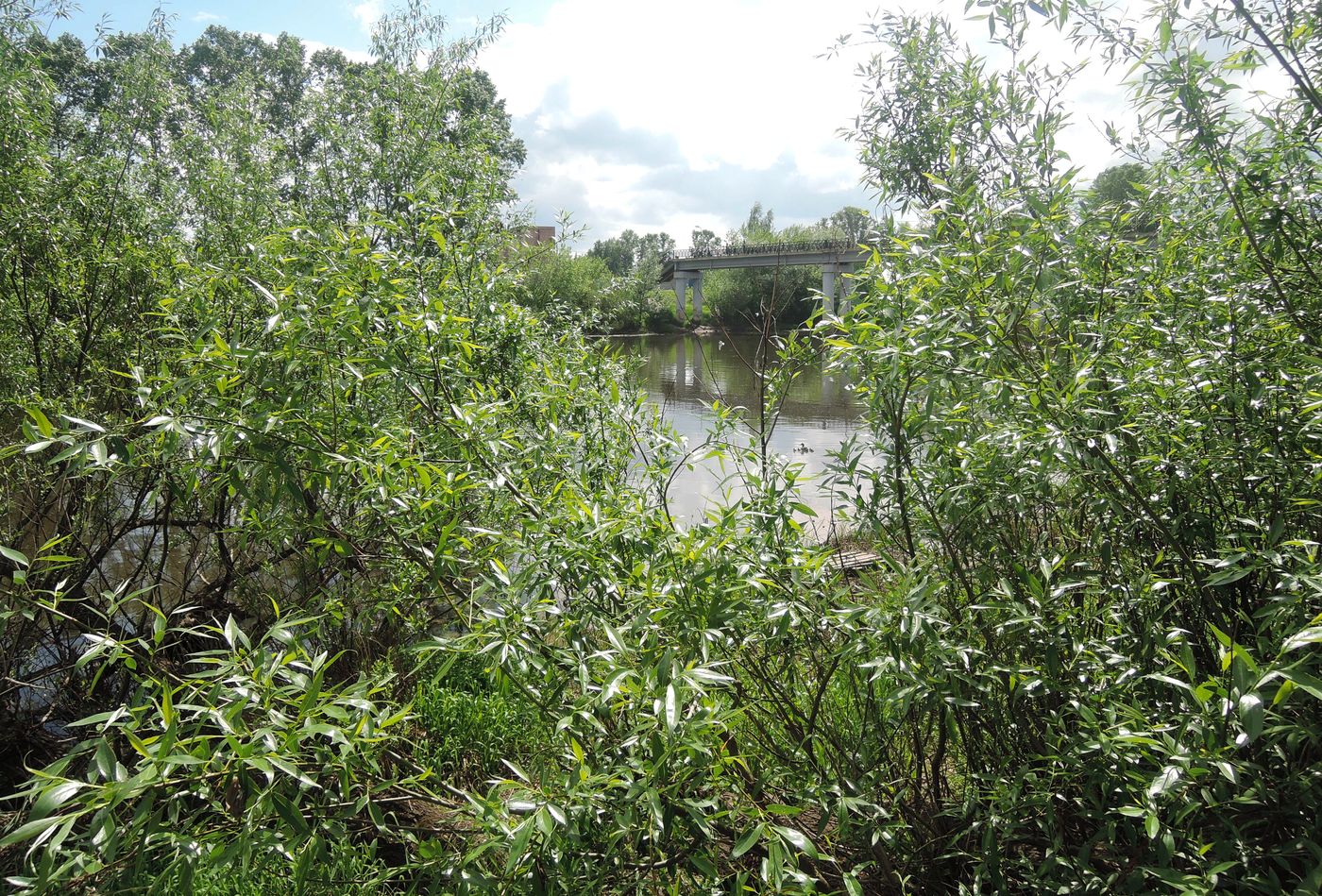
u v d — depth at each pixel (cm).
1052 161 257
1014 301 223
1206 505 229
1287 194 230
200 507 441
